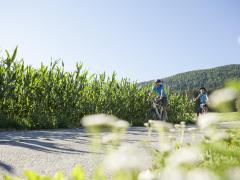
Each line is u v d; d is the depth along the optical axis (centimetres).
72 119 1245
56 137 747
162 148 250
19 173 386
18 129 1008
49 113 1180
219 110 151
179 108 1988
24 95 1123
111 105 1448
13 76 1060
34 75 1144
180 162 118
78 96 1249
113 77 1493
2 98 1054
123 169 109
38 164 438
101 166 188
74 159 477
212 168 260
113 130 190
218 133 258
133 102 1548
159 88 1586
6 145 575
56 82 1205
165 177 99
